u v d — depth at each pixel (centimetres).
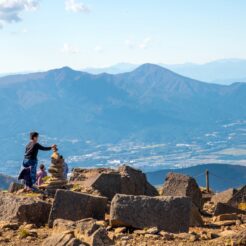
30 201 2416
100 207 2381
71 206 2339
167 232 2128
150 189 3669
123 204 2242
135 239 2031
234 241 1931
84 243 1698
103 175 3416
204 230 2412
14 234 2095
